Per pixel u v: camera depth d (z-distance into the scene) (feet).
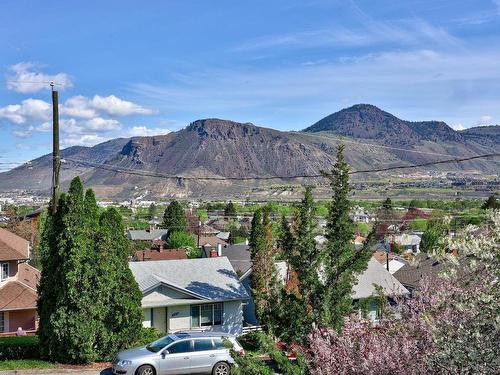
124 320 69.87
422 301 39.37
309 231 81.25
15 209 279.49
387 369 33.12
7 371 63.46
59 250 68.23
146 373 58.54
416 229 241.55
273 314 71.97
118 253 70.59
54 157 84.89
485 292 28.99
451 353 28.40
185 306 106.32
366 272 126.82
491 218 30.68
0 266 103.65
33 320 103.04
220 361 60.29
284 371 34.50
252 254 123.54
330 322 68.33
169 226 310.24
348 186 82.69
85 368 65.98
